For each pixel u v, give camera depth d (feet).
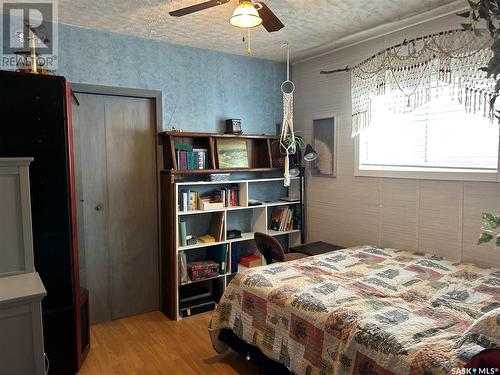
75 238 8.04
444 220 9.84
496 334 4.70
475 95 8.68
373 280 8.01
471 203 9.26
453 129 9.75
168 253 11.30
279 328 7.11
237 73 13.10
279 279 8.04
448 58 9.17
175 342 9.71
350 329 5.90
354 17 9.75
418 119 10.53
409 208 10.66
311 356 6.38
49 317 7.66
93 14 9.25
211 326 8.54
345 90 12.35
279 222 13.53
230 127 12.56
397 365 5.11
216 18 9.61
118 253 11.25
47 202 7.55
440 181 9.87
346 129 12.39
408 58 10.05
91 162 10.67
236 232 12.46
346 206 12.55
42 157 7.45
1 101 7.08
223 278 12.07
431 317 6.18
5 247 6.36
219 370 8.36
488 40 8.36
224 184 12.68
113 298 11.21
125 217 11.31
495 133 8.94
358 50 11.85
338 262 9.41
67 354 7.92
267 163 13.25
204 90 12.39
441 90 9.56
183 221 12.01
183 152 11.35
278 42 11.77
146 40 11.19
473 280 7.95
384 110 11.32
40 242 7.53
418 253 10.18
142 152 11.49
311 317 6.54
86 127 10.54
